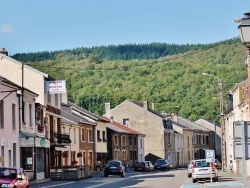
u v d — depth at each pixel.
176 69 137.25
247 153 14.58
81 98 130.38
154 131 110.56
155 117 110.69
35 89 59.06
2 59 59.41
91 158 82.62
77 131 75.75
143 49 191.50
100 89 132.88
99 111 129.88
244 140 14.62
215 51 130.50
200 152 133.25
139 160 105.38
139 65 136.88
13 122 49.81
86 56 146.88
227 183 44.66
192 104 136.25
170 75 137.25
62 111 73.56
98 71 136.00
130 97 133.12
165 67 137.88
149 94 135.12
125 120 111.62
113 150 93.06
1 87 46.09
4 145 46.72
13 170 32.69
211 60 131.50
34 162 53.34
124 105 112.00
